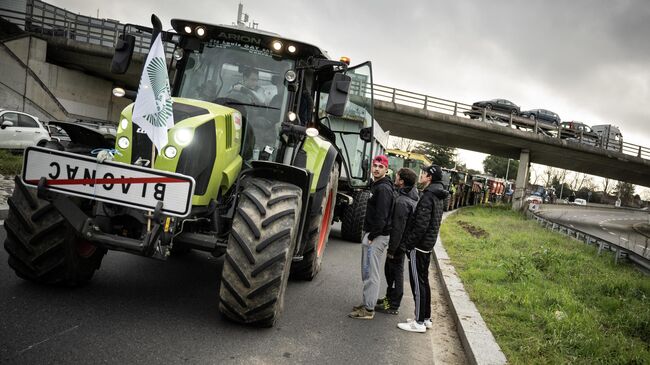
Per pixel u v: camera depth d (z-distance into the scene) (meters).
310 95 5.99
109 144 5.12
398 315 5.95
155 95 4.05
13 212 4.43
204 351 3.82
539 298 6.67
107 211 4.20
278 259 4.20
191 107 4.58
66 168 4.05
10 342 3.43
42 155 4.08
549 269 9.49
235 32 5.46
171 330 4.13
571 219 40.88
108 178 4.00
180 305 4.81
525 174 36.75
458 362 4.62
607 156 35.72
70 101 31.95
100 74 33.66
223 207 4.77
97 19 35.44
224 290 4.23
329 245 10.41
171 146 4.25
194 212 4.32
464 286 7.36
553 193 74.88
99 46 30.06
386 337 4.98
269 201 4.35
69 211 4.09
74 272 4.67
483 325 5.30
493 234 16.00
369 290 5.47
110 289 4.99
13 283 4.70
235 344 4.06
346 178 9.49
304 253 6.42
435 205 5.30
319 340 4.53
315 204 6.00
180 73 5.51
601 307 6.90
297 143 5.61
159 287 5.31
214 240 4.36
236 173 4.90
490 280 7.93
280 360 3.90
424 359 4.54
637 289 8.23
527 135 33.69
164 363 3.49
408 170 5.92
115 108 35.97
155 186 3.96
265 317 4.32
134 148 4.32
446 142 38.22
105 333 3.85
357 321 5.35
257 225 4.24
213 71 5.48
